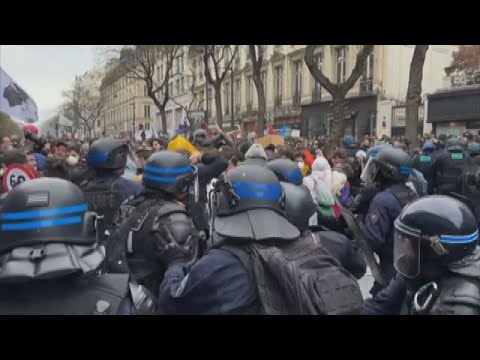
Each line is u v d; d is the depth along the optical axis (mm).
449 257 1687
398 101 23797
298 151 9312
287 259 1651
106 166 3346
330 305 1538
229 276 1677
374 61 24594
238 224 1756
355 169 7191
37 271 1300
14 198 1375
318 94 29141
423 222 1732
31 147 7746
